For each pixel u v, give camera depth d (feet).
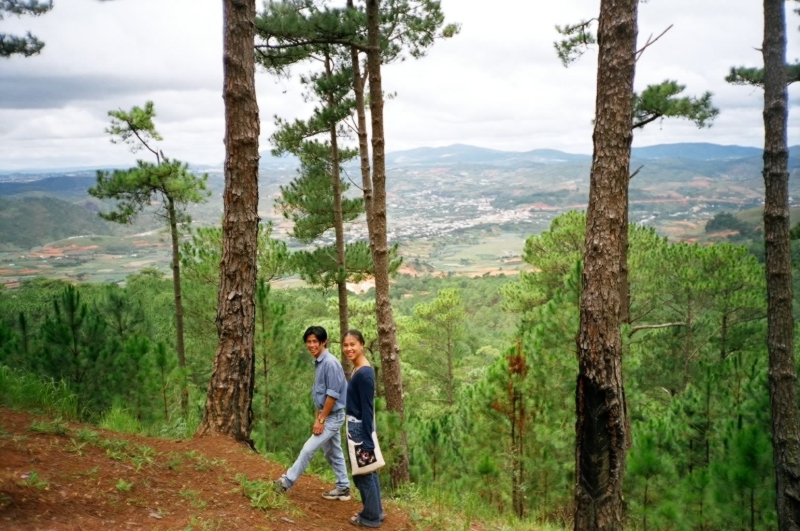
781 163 22.47
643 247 64.18
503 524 22.70
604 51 17.13
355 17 33.65
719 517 22.12
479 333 208.23
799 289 101.96
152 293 105.29
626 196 17.33
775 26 22.33
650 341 62.18
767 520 21.75
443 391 118.32
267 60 41.83
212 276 51.57
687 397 30.60
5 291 117.39
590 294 17.28
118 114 49.16
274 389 28.89
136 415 26.37
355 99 46.50
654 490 23.68
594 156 17.43
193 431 25.31
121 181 48.57
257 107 20.07
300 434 28.12
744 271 55.26
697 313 61.26
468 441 29.45
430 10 40.34
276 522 13.71
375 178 34.73
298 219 53.98
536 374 27.12
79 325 26.43
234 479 15.80
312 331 15.80
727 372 33.40
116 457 14.79
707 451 28.35
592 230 17.34
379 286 34.86
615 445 17.11
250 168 19.79
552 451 27.30
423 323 113.50
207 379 46.78
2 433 14.30
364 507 15.49
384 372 35.06
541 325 27.78
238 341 19.81
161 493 13.44
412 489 24.77
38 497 11.18
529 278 73.26
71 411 22.20
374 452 15.19
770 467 21.52
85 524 10.74
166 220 51.34
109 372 26.48
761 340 56.95
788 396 22.22
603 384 17.06
